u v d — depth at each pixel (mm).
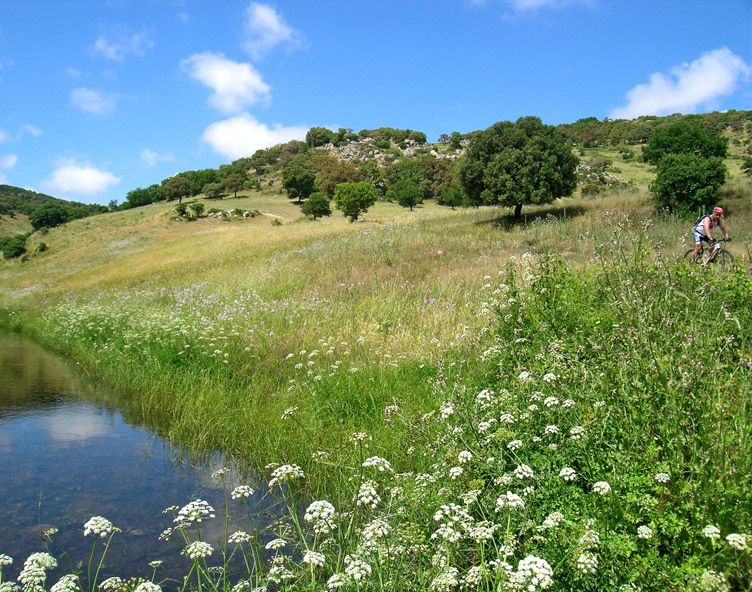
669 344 4148
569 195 28781
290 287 16109
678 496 3090
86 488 5426
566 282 6996
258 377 8656
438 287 12164
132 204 114312
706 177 21297
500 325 7012
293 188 97250
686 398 3529
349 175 107250
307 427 6230
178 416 7777
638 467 3414
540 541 3076
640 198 25672
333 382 7273
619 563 2850
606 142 128875
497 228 24453
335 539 3697
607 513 3141
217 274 22703
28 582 2664
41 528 4637
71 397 9109
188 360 9859
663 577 2762
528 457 3812
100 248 50562
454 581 2699
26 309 24719
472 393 5633
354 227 35594
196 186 113625
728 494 2924
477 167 29062
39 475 5758
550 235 18859
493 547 3271
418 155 166750
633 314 4902
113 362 11055
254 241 33062
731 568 2754
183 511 3148
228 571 3898
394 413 5684
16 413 8125
